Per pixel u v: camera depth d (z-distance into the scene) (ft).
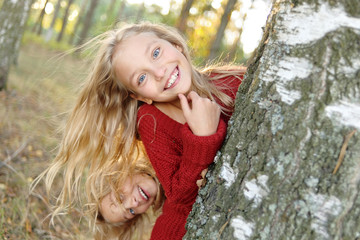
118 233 9.77
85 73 8.96
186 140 5.97
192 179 6.22
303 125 4.25
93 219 9.60
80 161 8.69
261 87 4.78
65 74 20.31
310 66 4.29
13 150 13.24
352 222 3.99
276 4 5.01
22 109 17.19
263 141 4.59
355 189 3.99
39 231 10.09
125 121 8.45
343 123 4.06
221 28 34.22
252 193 4.58
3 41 20.31
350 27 4.08
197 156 5.87
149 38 7.27
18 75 23.50
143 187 9.12
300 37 4.40
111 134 8.45
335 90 4.11
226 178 5.03
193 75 7.47
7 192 10.98
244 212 4.60
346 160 4.01
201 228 5.25
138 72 7.06
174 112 7.60
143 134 7.80
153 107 7.75
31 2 21.47
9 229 9.65
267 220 4.39
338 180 4.03
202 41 44.14
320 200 4.08
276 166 4.40
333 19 4.17
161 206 9.52
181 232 7.83
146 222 9.96
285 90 4.46
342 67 4.09
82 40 10.78
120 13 86.33
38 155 13.48
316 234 4.06
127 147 8.50
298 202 4.18
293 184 4.24
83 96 8.45
